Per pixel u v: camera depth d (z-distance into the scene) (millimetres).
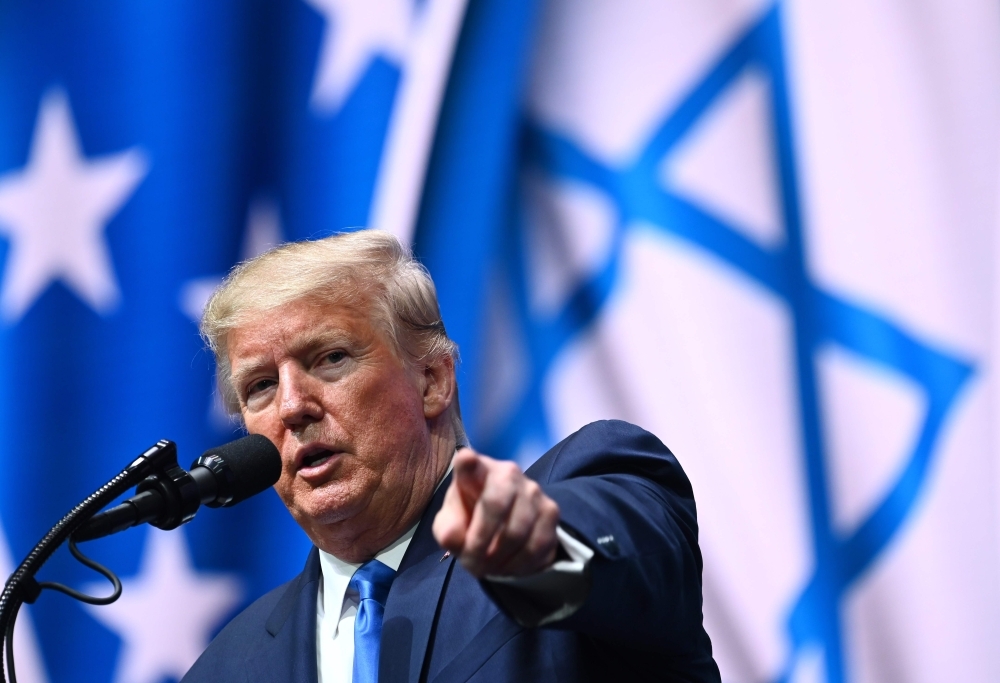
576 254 10047
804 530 9266
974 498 8961
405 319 5371
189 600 10320
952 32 9508
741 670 9211
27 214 11141
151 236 10938
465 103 10469
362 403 5105
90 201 11086
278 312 5176
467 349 10109
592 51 10242
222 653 5465
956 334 9188
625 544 3645
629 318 9852
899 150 9508
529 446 9859
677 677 4520
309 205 10695
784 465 9391
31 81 11289
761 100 9852
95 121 11172
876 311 9375
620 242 9961
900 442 9180
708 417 9578
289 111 10883
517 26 10430
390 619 4641
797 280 9586
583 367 9875
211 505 4266
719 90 9953
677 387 9672
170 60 11109
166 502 4082
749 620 9250
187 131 11000
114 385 10805
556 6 10367
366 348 5180
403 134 10539
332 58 10859
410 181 10461
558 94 10273
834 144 9664
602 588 3545
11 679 3734
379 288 5328
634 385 9750
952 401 9125
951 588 8891
